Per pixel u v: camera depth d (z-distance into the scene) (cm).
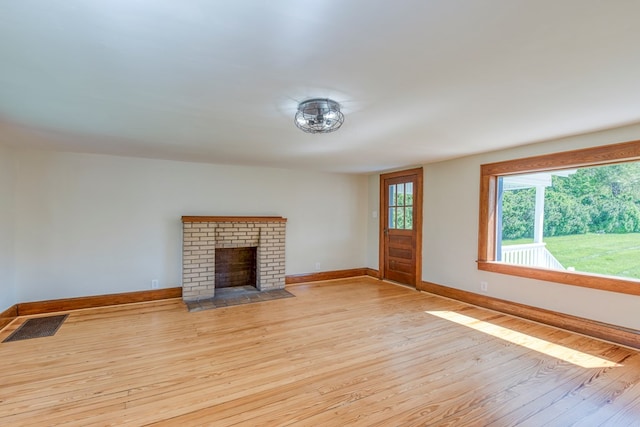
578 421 192
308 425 188
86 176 412
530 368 256
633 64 166
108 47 148
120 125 280
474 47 150
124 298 432
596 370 252
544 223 572
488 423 190
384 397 217
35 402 209
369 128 288
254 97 213
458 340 314
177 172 466
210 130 296
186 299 453
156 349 292
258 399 214
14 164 372
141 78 183
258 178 529
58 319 370
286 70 174
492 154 403
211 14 122
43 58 159
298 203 567
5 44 145
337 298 469
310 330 342
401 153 409
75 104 227
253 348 296
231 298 466
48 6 116
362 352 287
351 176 622
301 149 383
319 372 251
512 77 182
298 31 136
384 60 162
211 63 165
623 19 126
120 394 219
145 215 446
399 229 559
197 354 282
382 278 597
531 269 367
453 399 214
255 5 117
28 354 280
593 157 306
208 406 206
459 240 449
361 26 132
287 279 557
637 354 279
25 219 381
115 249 428
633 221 416
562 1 116
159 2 114
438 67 170
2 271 347
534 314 364
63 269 400
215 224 473
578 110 239
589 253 477
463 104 226
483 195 416
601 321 311
